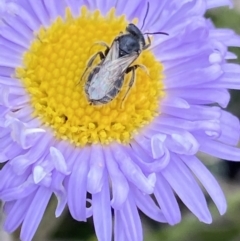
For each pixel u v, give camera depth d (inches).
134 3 5.0
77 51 4.8
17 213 4.5
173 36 4.9
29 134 4.5
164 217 4.6
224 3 5.0
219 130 4.6
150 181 4.5
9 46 4.8
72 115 4.7
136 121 4.7
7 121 4.4
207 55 4.8
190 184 4.6
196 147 4.5
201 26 4.7
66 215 5.4
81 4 5.0
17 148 4.5
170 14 4.9
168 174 4.6
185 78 4.8
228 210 5.5
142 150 4.7
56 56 4.8
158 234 5.5
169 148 4.6
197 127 4.6
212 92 4.7
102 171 4.6
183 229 5.5
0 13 4.8
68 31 4.9
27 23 4.8
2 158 4.5
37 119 4.7
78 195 4.5
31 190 4.4
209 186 4.6
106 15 5.0
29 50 4.8
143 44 4.7
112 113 4.7
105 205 4.5
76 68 4.8
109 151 4.7
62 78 4.7
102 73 4.6
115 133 4.7
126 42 4.6
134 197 4.6
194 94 4.8
